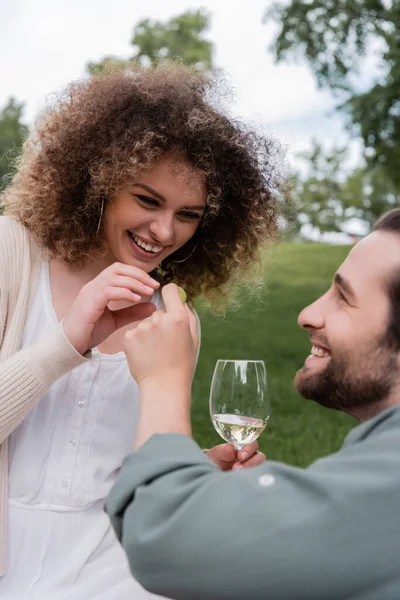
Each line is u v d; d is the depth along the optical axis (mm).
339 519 952
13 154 2371
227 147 2072
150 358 1242
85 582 1747
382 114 13930
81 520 1842
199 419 5039
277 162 2309
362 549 949
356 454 1023
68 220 1966
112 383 1890
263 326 11094
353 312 1145
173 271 2398
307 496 980
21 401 1646
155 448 1118
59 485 1823
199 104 2055
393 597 958
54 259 2002
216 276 2418
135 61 2275
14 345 1856
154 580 1038
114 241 2031
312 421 5129
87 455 1860
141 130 1910
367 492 954
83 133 1990
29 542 1794
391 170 15383
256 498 993
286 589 965
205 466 1085
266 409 1790
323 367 1182
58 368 1660
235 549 974
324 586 958
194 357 1301
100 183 1913
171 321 1262
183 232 2059
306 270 17375
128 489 1084
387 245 1138
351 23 14852
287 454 4402
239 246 2322
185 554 998
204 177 1998
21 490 1809
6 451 1796
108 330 1781
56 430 1850
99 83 2131
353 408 1189
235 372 1778
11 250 1916
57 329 1672
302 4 15188
